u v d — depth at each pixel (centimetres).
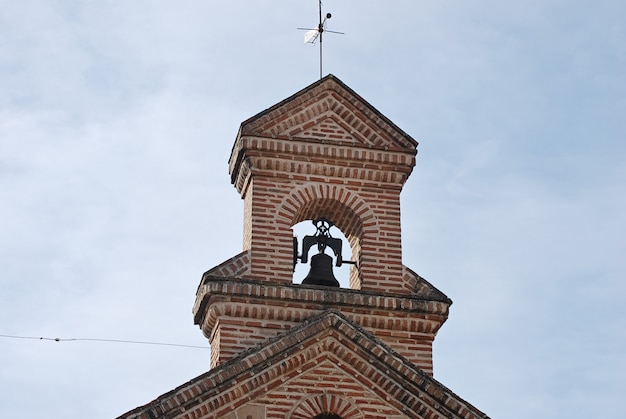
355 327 3397
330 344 3391
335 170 3800
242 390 3306
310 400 3328
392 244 3756
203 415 3259
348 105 3872
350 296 3597
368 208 3784
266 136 3778
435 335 3653
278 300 3559
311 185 3778
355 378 3366
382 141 3853
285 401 3319
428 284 3706
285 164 3778
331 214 3828
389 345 3603
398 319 3619
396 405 3353
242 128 3778
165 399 3244
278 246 3694
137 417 3209
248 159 3762
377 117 3872
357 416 3331
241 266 3647
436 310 3638
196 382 3278
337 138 3841
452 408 3356
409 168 3844
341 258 3806
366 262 3725
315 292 3584
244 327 3538
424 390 3362
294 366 3353
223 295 3541
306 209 3803
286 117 3822
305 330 3381
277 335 3491
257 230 3700
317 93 3866
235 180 3916
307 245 3806
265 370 3334
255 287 3556
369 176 3816
